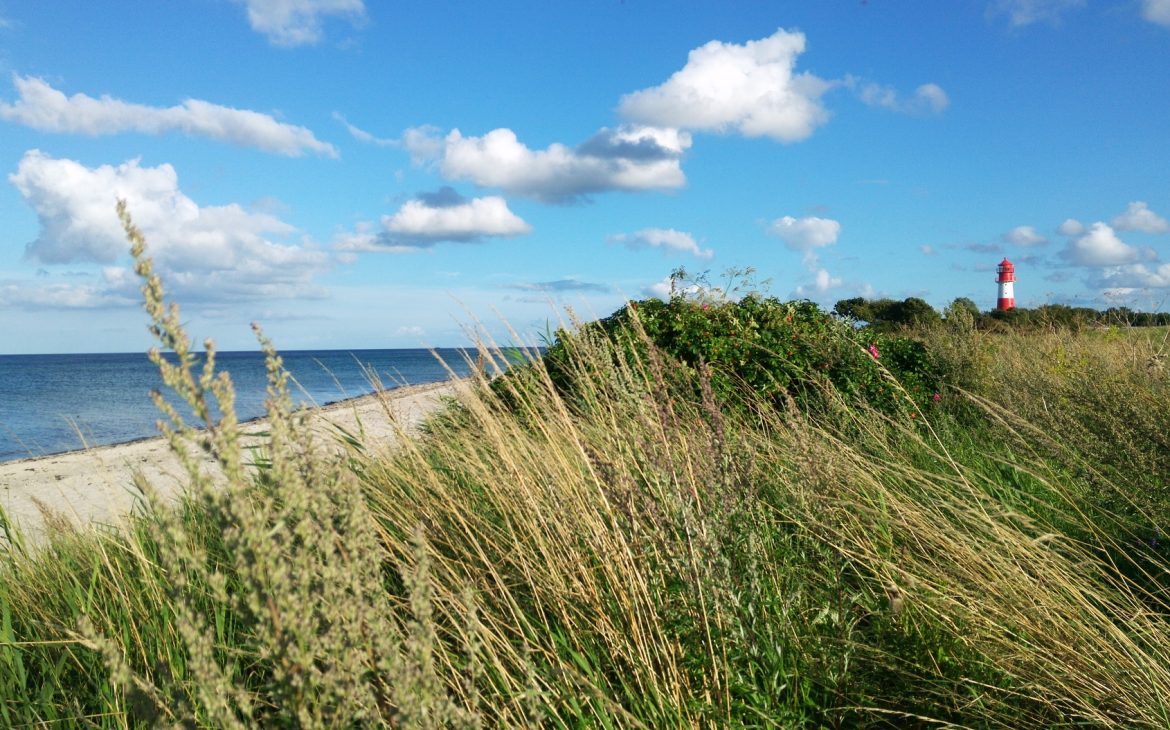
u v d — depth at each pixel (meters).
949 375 9.07
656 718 2.52
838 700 2.75
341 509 1.69
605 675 2.83
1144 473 4.06
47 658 3.15
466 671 2.65
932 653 2.97
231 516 1.32
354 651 1.47
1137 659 2.69
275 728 1.52
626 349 7.00
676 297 8.80
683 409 4.92
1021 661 2.81
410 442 4.20
